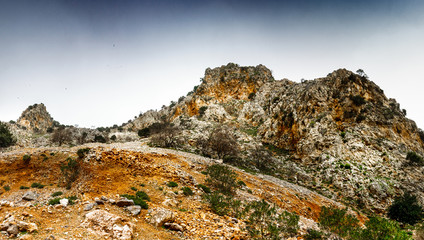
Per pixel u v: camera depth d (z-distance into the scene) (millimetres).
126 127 126625
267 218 12695
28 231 7957
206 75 127312
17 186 25656
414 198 33031
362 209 35062
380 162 45375
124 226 9211
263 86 109062
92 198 13117
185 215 12828
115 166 19047
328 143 53281
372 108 59062
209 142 57531
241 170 36688
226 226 12086
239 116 95500
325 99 64062
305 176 46750
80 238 8039
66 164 29828
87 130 100312
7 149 63875
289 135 65375
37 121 128500
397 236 11094
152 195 15703
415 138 59031
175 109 118250
